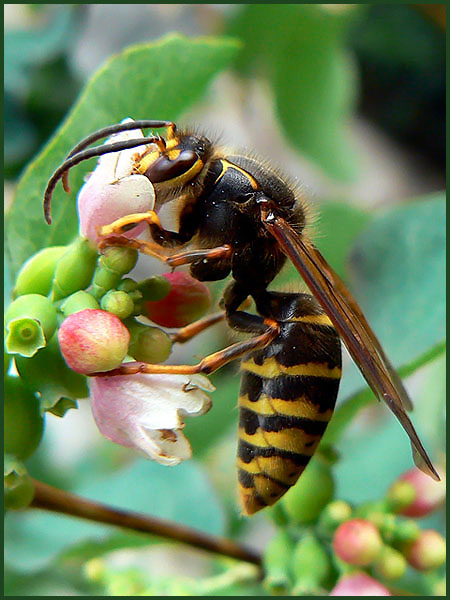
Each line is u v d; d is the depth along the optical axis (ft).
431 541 0.27
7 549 0.30
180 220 0.27
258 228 0.27
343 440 0.32
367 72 0.65
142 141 0.24
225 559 0.29
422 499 0.27
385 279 0.29
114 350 0.23
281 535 0.27
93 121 0.26
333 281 0.27
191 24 0.37
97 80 0.26
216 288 0.28
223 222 0.27
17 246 0.26
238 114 0.39
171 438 0.24
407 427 0.25
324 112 0.37
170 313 0.25
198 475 0.32
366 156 0.61
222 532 0.31
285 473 0.26
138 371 0.24
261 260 0.27
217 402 0.32
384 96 0.65
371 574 0.27
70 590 0.31
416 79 0.65
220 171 0.27
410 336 0.28
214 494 0.32
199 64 0.27
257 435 0.26
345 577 0.27
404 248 0.29
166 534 0.27
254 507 0.26
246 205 0.27
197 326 0.27
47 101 0.33
